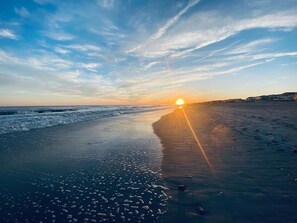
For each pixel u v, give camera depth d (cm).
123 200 574
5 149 1182
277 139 1077
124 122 2700
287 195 518
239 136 1255
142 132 1770
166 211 506
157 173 768
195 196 564
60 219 496
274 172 665
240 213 462
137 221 474
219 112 3700
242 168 729
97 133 1753
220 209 488
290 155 815
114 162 923
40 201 585
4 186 688
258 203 495
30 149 1182
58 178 751
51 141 1411
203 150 1021
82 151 1131
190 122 2309
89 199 588
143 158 970
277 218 433
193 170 764
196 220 457
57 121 2720
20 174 795
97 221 483
